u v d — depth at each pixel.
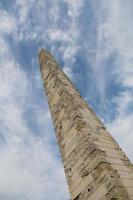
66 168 7.49
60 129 8.38
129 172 6.68
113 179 6.09
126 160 7.10
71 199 6.96
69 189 7.14
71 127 7.88
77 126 7.67
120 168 6.59
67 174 7.37
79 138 7.42
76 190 6.87
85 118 7.99
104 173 6.26
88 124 7.73
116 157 6.96
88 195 6.44
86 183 6.61
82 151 7.14
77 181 6.92
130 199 5.83
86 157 6.93
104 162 6.47
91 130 7.51
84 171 6.81
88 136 7.20
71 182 7.13
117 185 5.98
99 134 7.57
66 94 8.76
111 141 7.60
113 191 5.87
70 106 8.31
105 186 6.09
